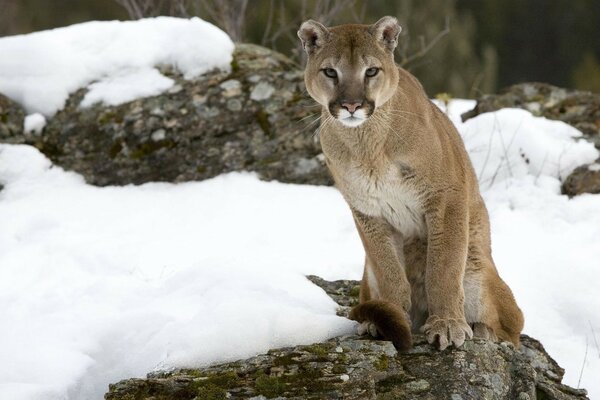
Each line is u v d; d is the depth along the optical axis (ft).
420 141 28.32
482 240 30.81
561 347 33.65
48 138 46.21
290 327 27.07
